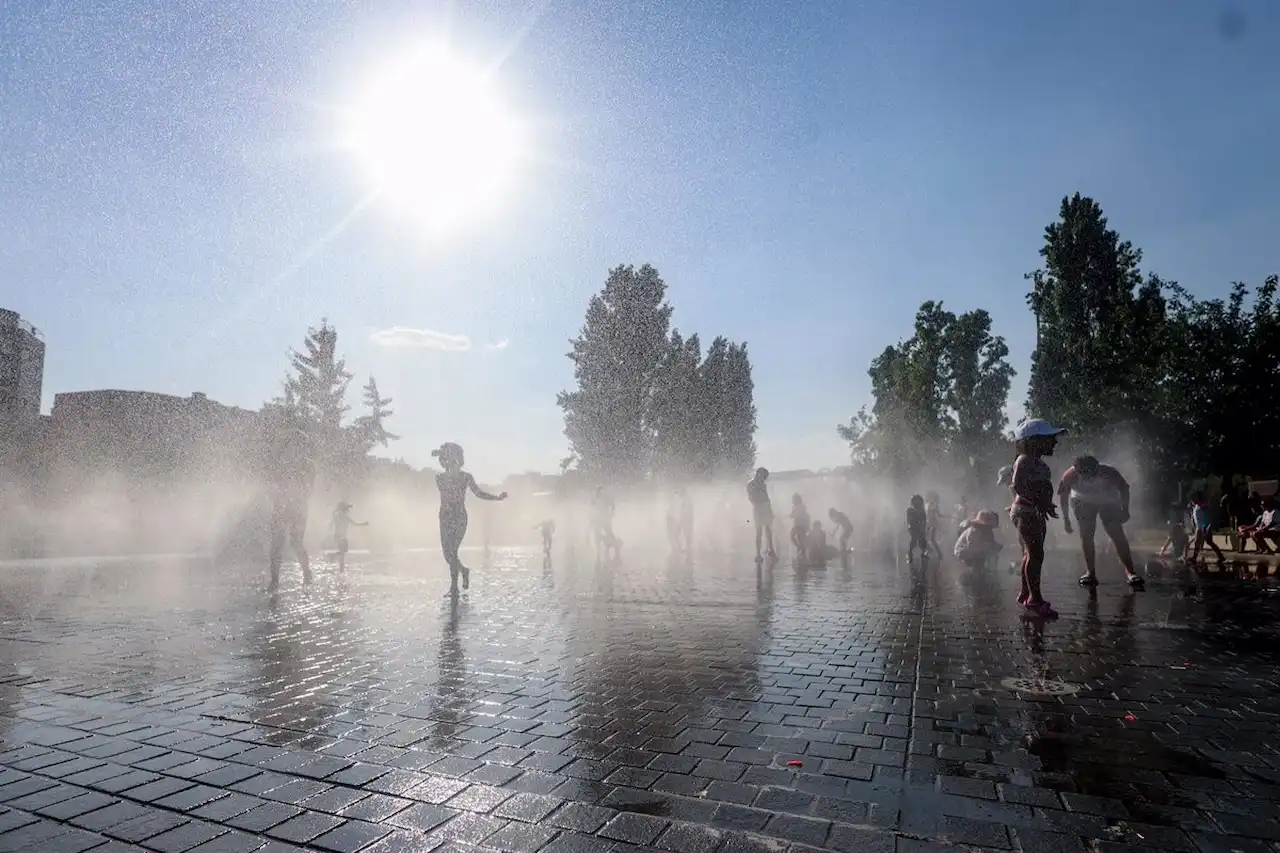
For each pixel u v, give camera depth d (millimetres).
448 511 10391
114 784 3340
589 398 44938
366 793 3221
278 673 5535
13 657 6152
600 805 3057
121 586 12094
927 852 2619
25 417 31250
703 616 8367
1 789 3291
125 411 33750
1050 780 3297
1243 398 24672
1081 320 33031
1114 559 16438
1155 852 2605
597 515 19141
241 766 3562
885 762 3547
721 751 3729
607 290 46000
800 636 6992
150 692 4984
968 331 39938
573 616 8422
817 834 2766
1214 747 3711
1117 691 4809
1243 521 21312
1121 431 26125
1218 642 6387
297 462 12086
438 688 5062
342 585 12242
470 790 3232
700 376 50906
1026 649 6211
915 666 5637
